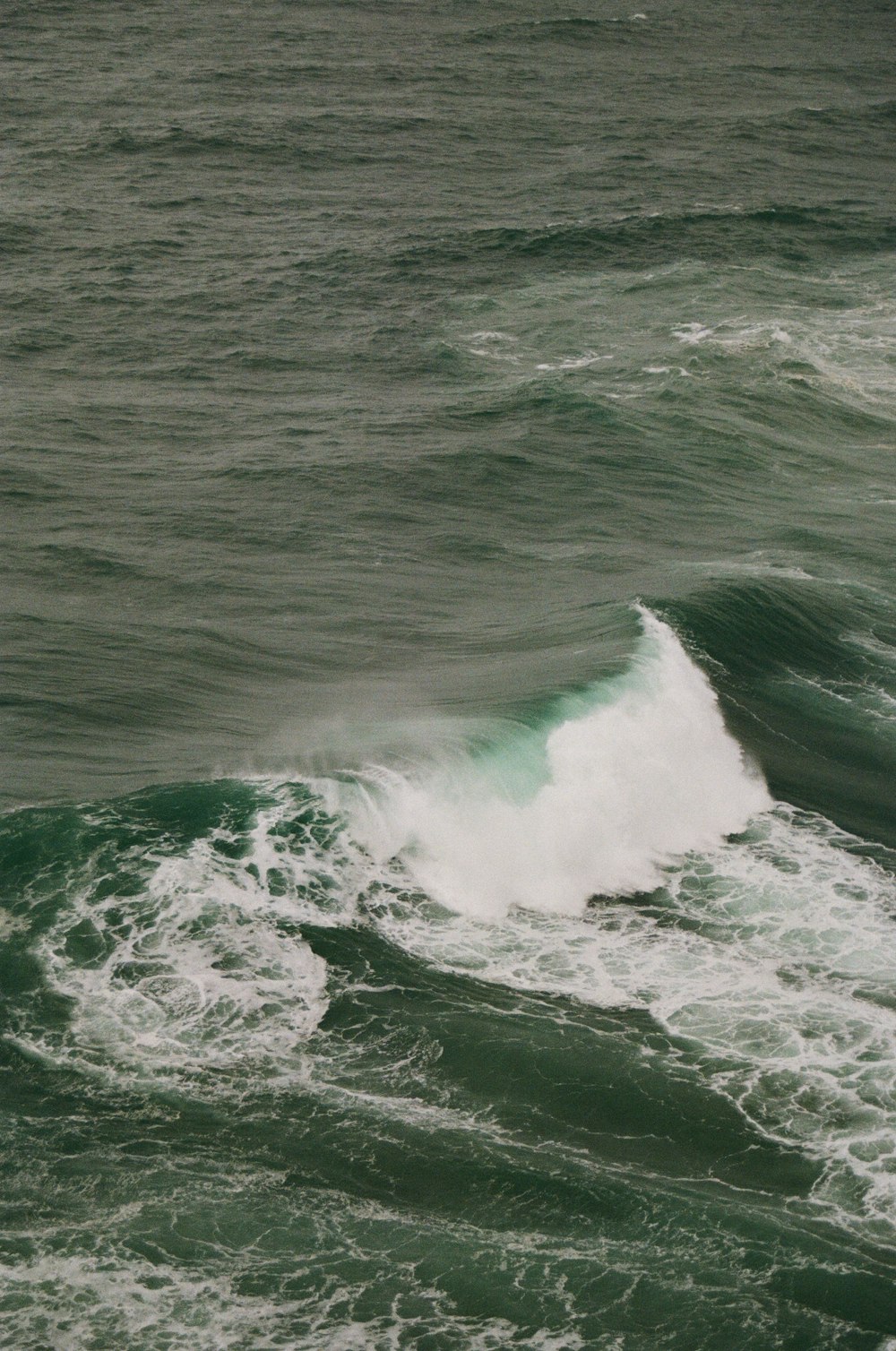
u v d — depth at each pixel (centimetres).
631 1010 3092
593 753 3916
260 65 13800
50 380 7050
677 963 3269
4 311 7862
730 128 12575
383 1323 2323
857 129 12888
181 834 3384
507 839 3591
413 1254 2450
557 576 5344
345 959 3125
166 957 3034
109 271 8550
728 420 6862
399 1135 2695
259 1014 2936
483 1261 2447
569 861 3606
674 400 7025
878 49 16412
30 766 3731
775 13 18062
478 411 6862
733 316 8138
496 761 3769
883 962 3303
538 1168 2647
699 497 6156
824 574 5412
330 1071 2830
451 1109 2775
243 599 5031
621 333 7894
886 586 5397
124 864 3272
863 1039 3030
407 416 6794
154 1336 2267
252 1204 2516
